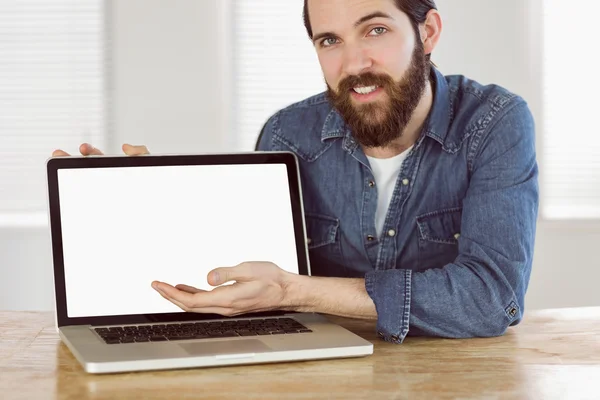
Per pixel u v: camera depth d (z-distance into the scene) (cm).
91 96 401
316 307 139
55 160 147
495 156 158
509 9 399
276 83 404
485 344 137
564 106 405
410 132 165
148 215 149
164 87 399
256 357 121
